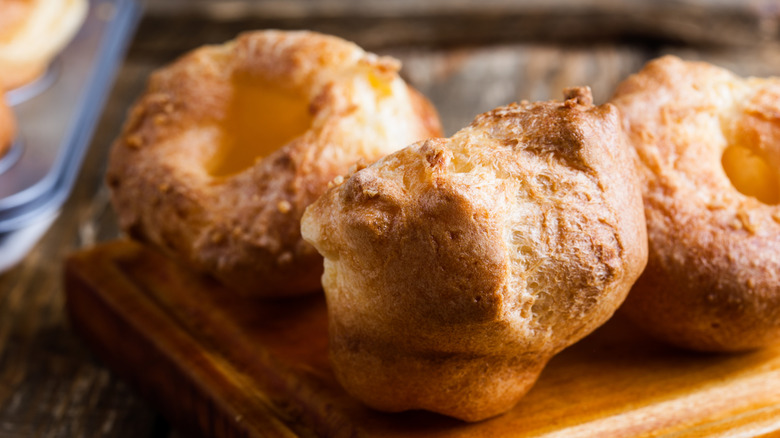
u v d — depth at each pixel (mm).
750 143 337
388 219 291
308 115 356
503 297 289
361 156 340
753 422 318
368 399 315
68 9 522
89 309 378
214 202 344
